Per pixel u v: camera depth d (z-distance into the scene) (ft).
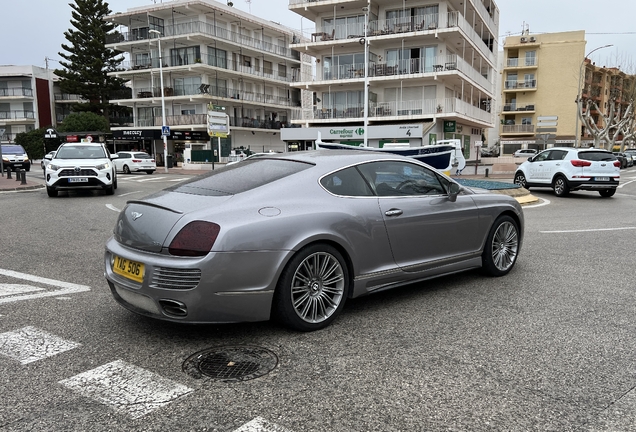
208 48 160.45
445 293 16.11
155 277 11.17
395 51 118.11
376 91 121.60
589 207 42.42
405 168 15.38
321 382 9.82
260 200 12.21
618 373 10.24
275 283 11.69
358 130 116.67
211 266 10.91
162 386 9.66
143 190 56.34
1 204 42.75
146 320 13.51
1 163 85.40
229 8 165.58
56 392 9.45
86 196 49.32
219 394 9.34
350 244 13.04
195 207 11.77
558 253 22.34
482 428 8.20
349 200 13.50
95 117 164.45
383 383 9.78
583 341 11.94
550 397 9.25
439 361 10.80
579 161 50.19
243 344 11.78
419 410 8.77
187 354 11.19
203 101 159.84
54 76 213.87
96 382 9.84
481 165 113.60
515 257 18.61
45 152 147.74
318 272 12.62
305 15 125.29
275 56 186.39
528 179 56.80
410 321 13.41
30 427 8.25
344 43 118.01
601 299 15.37
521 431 8.13
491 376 10.09
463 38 114.42
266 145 189.37
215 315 11.18
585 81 215.72
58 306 14.74
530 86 213.25
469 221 16.51
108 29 173.06
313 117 126.62
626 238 26.16
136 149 170.50
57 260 21.31
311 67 209.87
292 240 11.85
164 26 161.58
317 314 12.82
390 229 14.05
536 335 12.33
